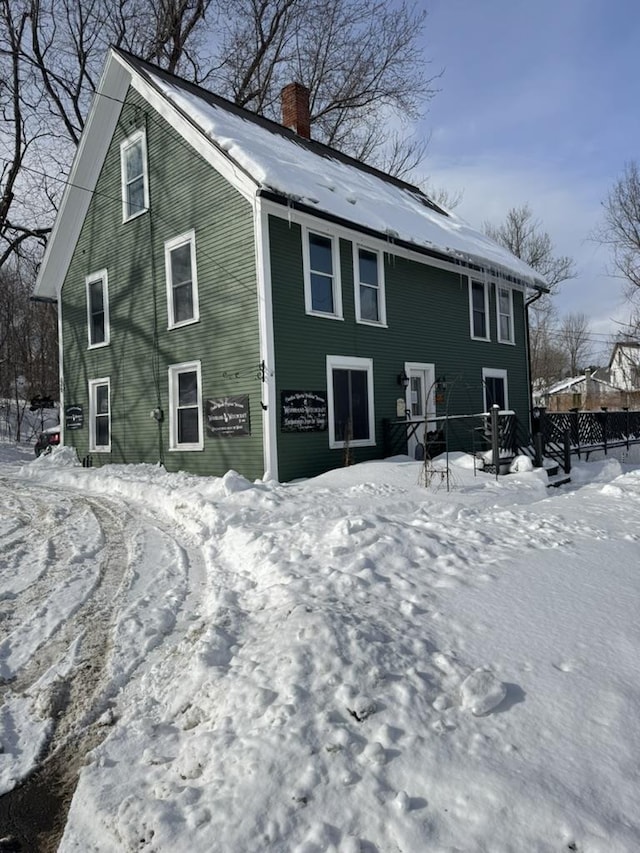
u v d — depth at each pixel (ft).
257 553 19.12
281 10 82.84
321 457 39.40
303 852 7.09
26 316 109.60
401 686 10.15
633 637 11.91
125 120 47.34
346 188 45.93
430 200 71.92
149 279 45.42
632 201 99.04
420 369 48.37
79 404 53.42
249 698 10.20
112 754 9.72
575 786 7.83
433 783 8.04
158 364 44.57
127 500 33.73
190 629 14.19
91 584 18.35
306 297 39.24
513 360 60.18
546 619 12.82
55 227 53.01
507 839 7.06
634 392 140.67
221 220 39.34
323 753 8.71
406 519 23.02
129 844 7.57
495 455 36.24
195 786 8.47
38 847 8.08
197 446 41.27
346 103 89.30
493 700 9.60
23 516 29.01
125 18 79.97
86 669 12.83
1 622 15.52
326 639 11.49
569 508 27.27
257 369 37.04
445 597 14.24
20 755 10.07
